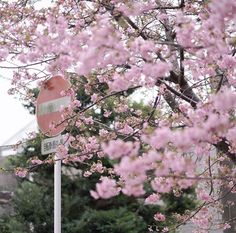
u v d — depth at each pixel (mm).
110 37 2988
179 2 5211
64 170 11008
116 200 11062
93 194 3031
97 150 5227
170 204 10547
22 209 10930
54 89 4902
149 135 2924
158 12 5297
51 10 4938
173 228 5711
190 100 4379
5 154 13250
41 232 10852
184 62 4352
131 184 2916
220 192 6473
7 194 12203
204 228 5945
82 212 10945
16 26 4984
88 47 3197
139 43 3354
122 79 3756
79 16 5027
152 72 3361
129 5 4156
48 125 4875
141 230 10641
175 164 2957
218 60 4086
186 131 2758
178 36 3430
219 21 3186
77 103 5344
